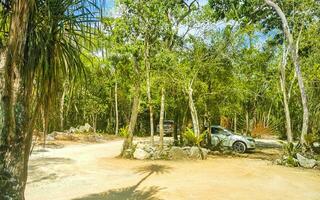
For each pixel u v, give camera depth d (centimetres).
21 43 439
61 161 1698
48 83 466
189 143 2284
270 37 2517
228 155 2216
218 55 2198
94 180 1234
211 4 2086
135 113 1945
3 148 444
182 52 2198
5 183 442
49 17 434
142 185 1151
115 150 2281
